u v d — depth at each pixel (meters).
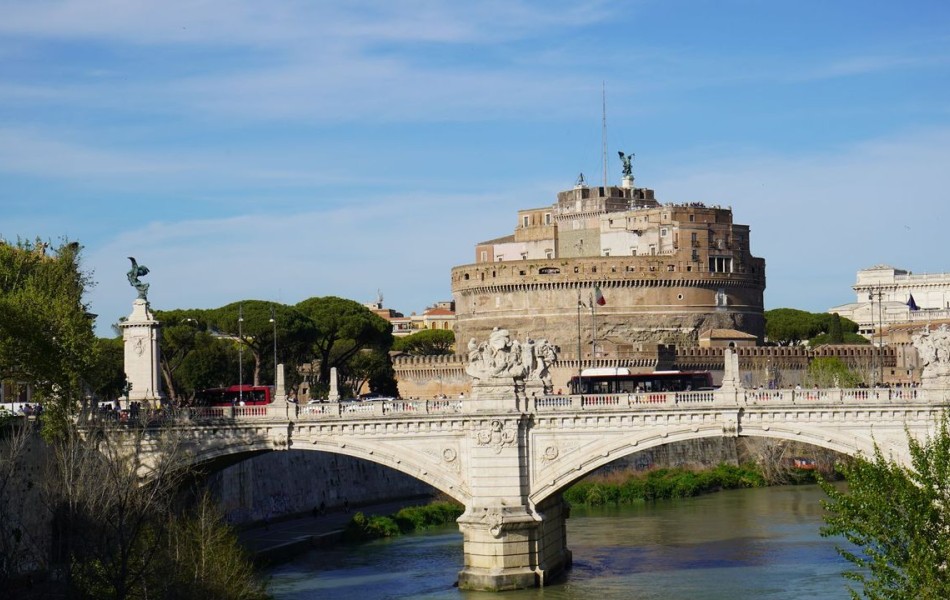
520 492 115.88
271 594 114.19
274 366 198.62
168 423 115.94
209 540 95.69
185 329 189.62
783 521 153.38
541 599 110.81
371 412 118.25
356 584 118.88
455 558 131.38
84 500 97.38
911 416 110.81
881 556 71.62
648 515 162.12
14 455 99.06
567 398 116.62
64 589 92.81
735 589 113.19
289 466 156.00
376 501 175.62
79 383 114.62
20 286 120.56
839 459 196.00
